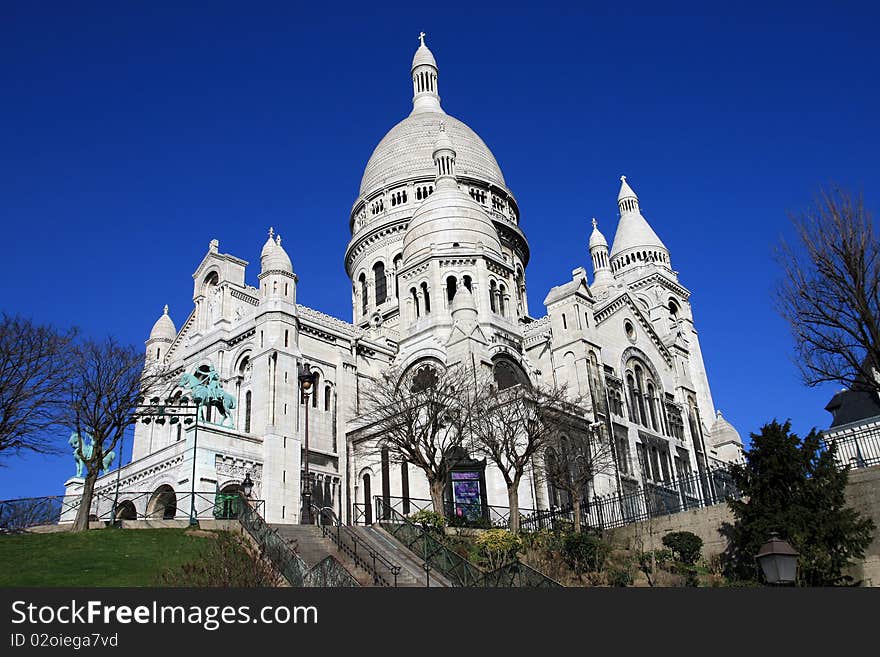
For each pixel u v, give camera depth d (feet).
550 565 141.38
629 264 347.15
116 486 180.96
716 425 293.02
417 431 188.44
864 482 133.08
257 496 195.21
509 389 196.65
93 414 160.56
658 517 166.81
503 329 243.19
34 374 160.56
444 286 249.55
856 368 110.01
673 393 272.92
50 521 160.35
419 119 360.07
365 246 331.36
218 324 235.61
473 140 355.36
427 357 230.27
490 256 256.11
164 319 276.21
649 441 244.42
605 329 247.70
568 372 229.86
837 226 109.91
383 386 210.59
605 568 143.23
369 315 313.94
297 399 214.07
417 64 395.14
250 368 222.69
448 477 198.29
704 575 144.36
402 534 143.74
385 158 348.59
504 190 339.77
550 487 199.11
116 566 114.62
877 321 107.14
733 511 140.15
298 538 136.05
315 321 233.35
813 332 112.06
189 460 183.83
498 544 141.18
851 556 121.90
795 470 126.72
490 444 175.42
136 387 173.58
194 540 130.82
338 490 219.00
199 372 197.88
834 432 201.36
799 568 117.19
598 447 213.87
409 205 326.65
